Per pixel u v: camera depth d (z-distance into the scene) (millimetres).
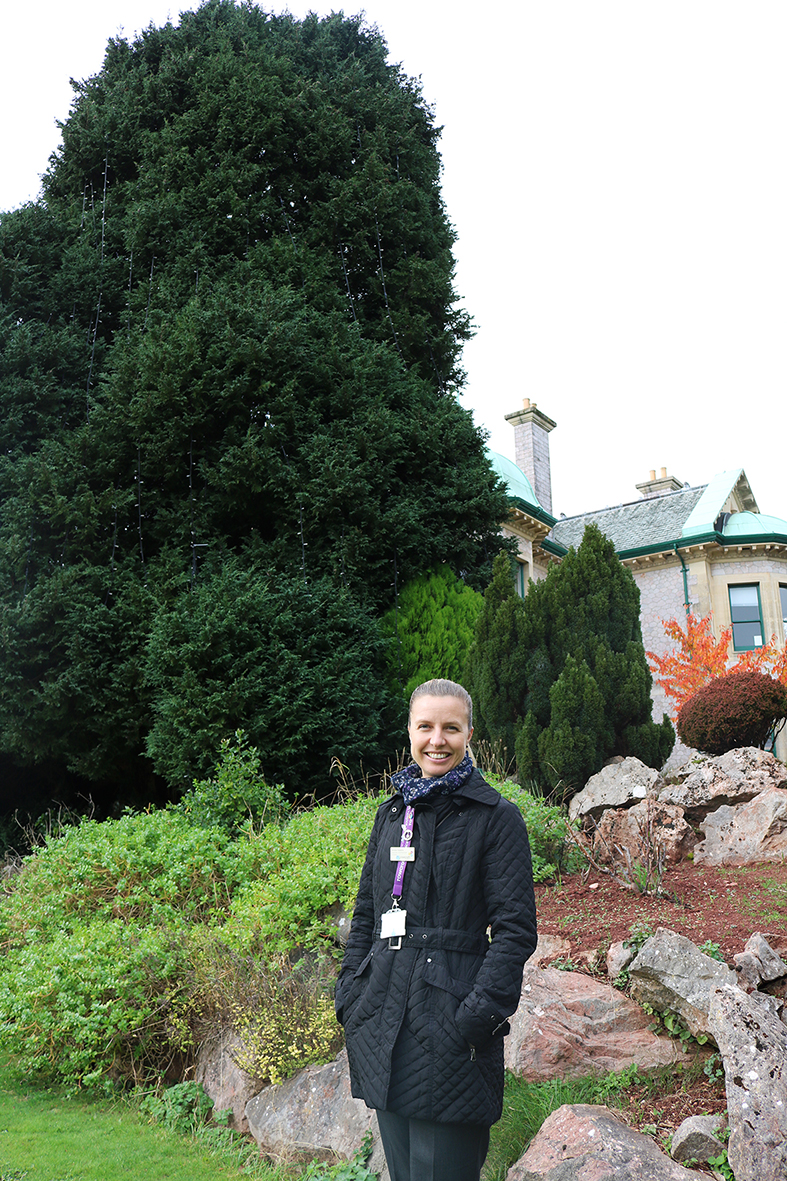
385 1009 2172
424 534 9977
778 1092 2863
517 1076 3463
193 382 9383
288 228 11719
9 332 10266
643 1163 2795
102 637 8688
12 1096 4410
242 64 12289
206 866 5469
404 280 11984
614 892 4996
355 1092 2207
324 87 12859
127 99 12430
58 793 9914
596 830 5754
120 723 8695
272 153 11891
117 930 4902
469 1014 2061
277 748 7906
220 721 7605
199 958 4520
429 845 2297
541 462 22359
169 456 9562
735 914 4438
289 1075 3896
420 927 2229
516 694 7586
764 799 5914
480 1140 2156
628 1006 3768
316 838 5289
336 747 8031
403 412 10656
